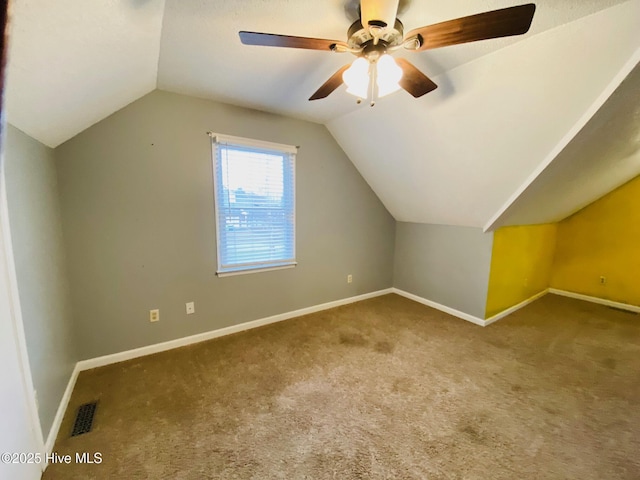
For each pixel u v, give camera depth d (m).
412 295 3.91
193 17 1.36
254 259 2.87
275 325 3.00
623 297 3.66
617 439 1.54
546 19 1.37
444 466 1.37
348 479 1.30
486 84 1.83
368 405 1.79
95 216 2.07
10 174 1.23
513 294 3.46
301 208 3.12
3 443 1.00
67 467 1.33
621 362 2.33
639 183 3.50
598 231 3.84
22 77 1.03
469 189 2.69
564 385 2.02
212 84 2.12
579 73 1.54
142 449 1.44
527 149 2.05
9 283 1.11
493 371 2.19
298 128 2.96
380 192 3.67
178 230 2.41
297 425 1.62
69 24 0.96
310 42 1.28
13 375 1.10
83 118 1.80
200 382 2.00
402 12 1.34
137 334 2.31
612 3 1.25
